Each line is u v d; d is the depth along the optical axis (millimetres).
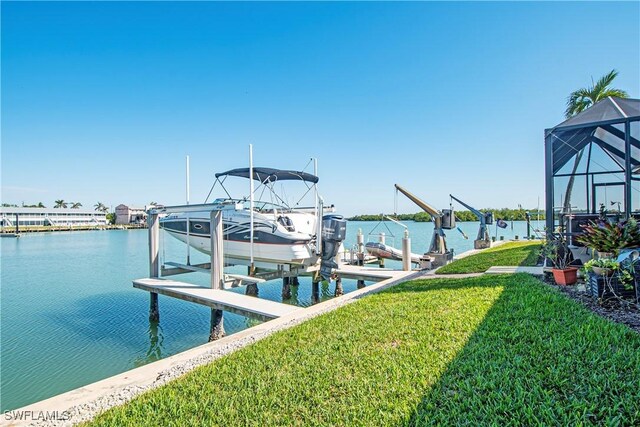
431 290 6094
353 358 3312
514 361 2865
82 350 6785
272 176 10203
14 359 6359
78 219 79875
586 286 4902
